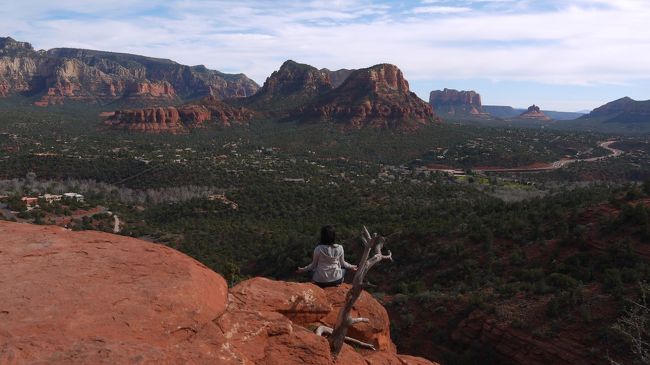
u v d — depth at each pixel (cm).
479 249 4166
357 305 842
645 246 3167
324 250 812
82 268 547
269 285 739
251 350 515
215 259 5862
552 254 3662
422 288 3822
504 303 3017
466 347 2914
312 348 561
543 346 2514
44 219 8269
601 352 2258
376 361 692
